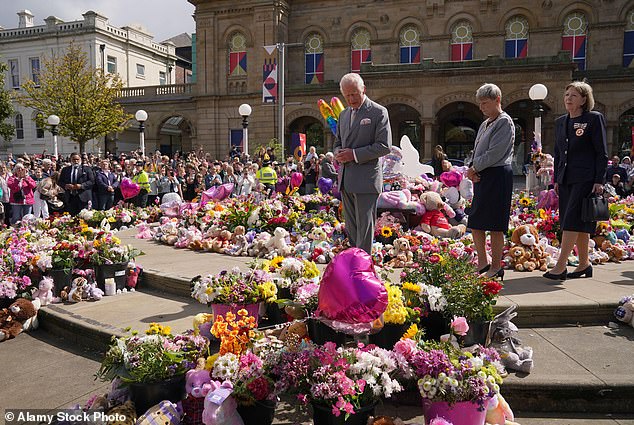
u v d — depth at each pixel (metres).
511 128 4.91
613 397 3.28
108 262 5.80
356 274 3.38
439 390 2.91
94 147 38.69
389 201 7.71
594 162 5.02
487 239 6.86
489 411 3.05
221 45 34.84
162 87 37.59
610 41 29.55
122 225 11.42
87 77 33.22
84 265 5.88
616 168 15.52
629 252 6.67
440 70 28.36
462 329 3.45
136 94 38.09
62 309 5.28
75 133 33.28
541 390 3.30
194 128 36.38
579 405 3.30
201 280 4.24
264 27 33.38
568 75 26.62
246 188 15.24
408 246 6.38
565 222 5.20
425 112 28.92
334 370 2.95
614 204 9.38
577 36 30.17
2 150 41.72
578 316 4.32
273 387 3.07
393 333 3.60
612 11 29.39
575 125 5.08
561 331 4.19
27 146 41.34
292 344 3.21
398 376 3.20
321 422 2.99
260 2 33.31
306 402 3.04
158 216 12.51
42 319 5.28
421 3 32.19
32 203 12.53
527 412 3.33
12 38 40.06
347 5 33.50
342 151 4.63
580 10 29.94
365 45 33.59
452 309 3.69
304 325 3.79
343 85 4.62
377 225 7.42
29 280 5.52
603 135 4.97
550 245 7.06
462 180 8.62
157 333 3.43
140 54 42.66
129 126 36.31
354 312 3.31
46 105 34.97
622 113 28.31
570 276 5.45
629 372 3.42
